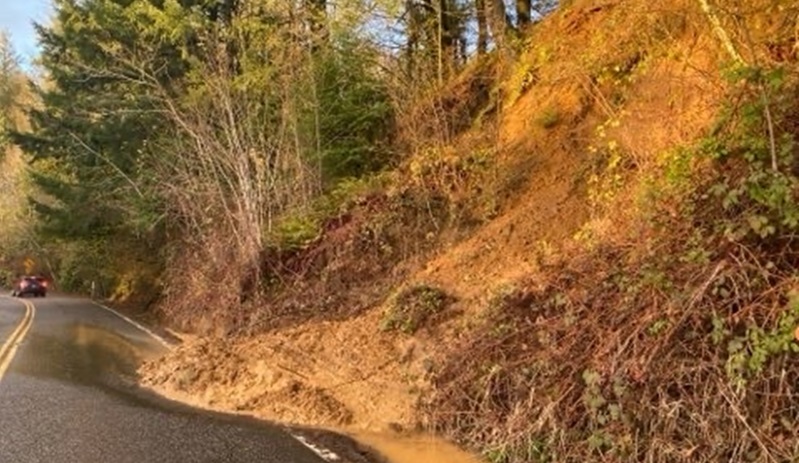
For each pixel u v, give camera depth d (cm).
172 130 2238
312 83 1703
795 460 516
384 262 1336
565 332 750
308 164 1669
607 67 1077
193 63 2034
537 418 688
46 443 739
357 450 744
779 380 545
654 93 936
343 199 1552
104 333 1847
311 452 720
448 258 1194
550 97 1256
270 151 1680
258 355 1109
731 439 553
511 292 905
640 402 610
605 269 783
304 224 1542
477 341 859
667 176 720
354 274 1356
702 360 589
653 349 617
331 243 1452
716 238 644
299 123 1695
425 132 1489
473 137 1391
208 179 1814
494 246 1130
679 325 611
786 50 706
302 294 1402
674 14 924
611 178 969
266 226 1594
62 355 1409
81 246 3594
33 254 5316
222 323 1590
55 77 3030
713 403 570
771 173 606
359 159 1684
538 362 743
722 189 638
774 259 599
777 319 567
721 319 588
